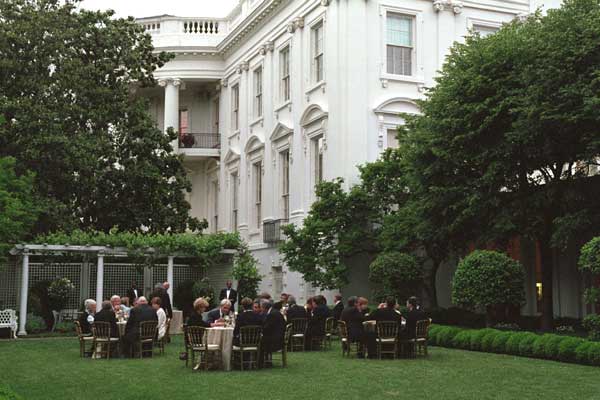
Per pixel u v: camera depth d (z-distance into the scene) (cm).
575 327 2019
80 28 2777
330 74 2723
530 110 1839
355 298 1694
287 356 1681
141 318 1673
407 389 1183
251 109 3494
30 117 2473
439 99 2142
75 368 1488
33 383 1281
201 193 4141
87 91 2714
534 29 2067
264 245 3177
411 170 2273
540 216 2006
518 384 1229
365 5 2727
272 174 3197
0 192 1972
